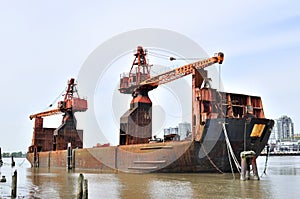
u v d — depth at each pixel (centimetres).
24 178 4172
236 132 3612
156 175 3834
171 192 2527
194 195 2366
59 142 6900
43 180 3834
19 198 2475
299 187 2728
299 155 18425
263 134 3812
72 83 7088
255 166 3319
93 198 2347
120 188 2831
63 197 2462
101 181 3416
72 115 7019
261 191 2512
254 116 3997
